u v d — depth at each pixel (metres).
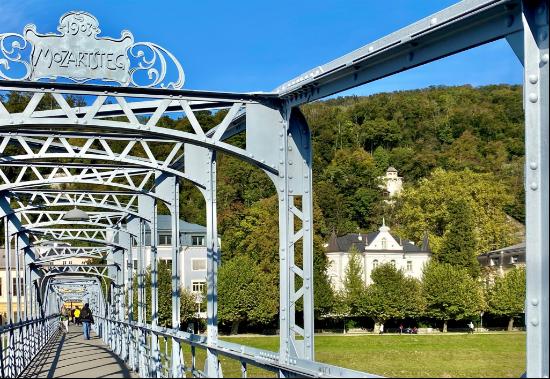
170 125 52.75
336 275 72.81
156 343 12.37
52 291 44.44
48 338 30.50
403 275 65.50
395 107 114.69
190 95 9.57
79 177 15.75
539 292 5.03
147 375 14.00
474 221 72.88
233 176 69.69
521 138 98.62
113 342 23.84
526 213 5.11
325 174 93.50
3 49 8.87
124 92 9.34
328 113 112.69
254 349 10.17
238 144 52.53
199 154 13.07
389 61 7.58
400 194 88.25
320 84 8.88
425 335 56.78
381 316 63.78
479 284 67.56
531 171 5.10
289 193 9.84
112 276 35.50
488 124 102.75
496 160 93.06
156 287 17.67
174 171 13.08
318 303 61.53
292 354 9.59
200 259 61.53
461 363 31.69
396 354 37.62
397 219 85.25
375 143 110.19
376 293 63.97
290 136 9.91
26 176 37.50
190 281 61.00
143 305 20.75
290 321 9.70
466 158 96.62
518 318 64.38
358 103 118.88
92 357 20.06
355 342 48.94
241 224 58.47
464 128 105.94
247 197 68.88
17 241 21.70
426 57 6.98
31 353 19.52
